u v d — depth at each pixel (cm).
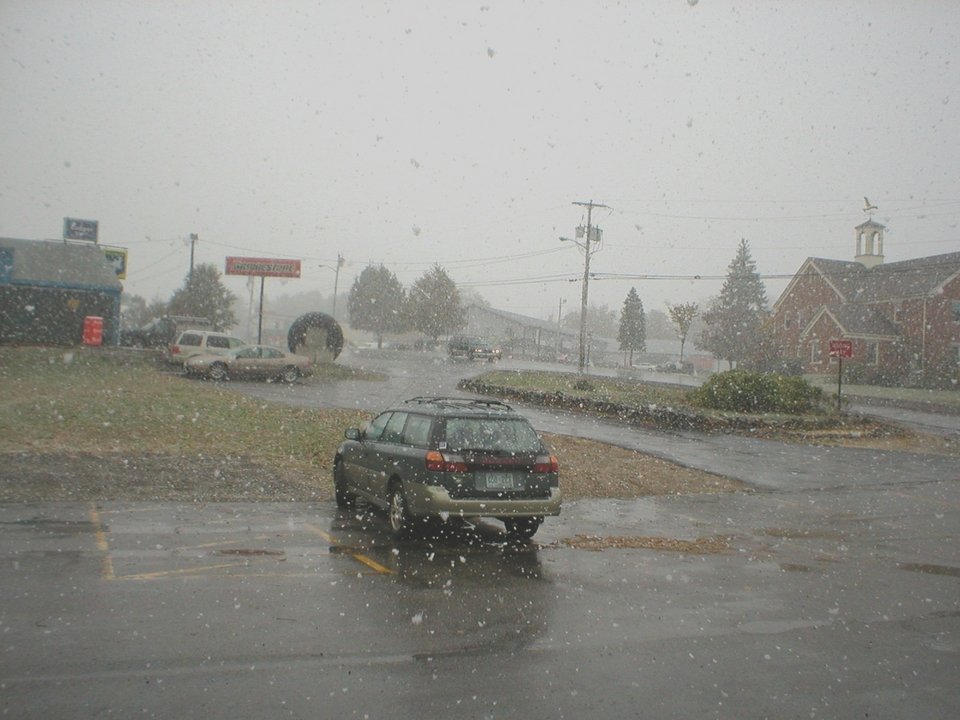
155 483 1120
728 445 1920
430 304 7406
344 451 1067
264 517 977
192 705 439
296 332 4103
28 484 1054
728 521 1114
